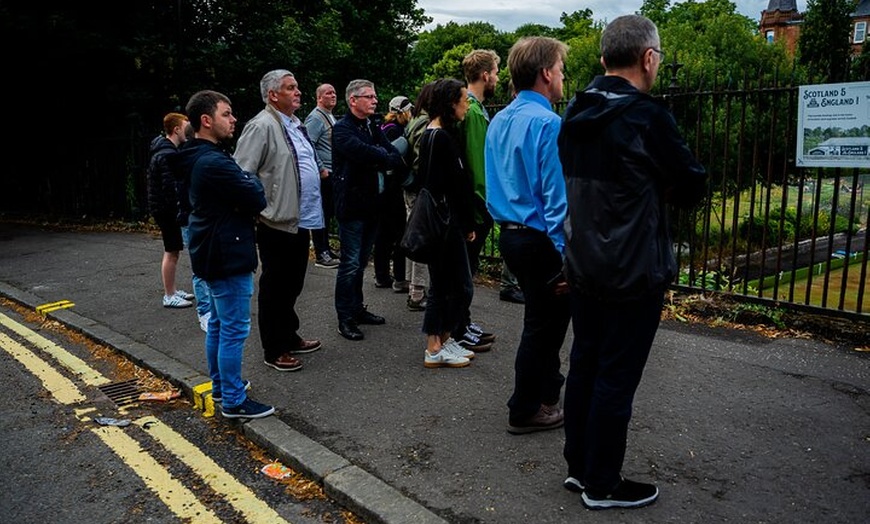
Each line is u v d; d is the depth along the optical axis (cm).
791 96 503
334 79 2078
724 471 310
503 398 402
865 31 6606
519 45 321
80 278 768
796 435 343
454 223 421
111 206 1224
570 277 271
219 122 357
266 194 423
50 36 1171
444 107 412
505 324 545
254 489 323
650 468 315
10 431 388
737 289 605
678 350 468
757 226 1356
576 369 285
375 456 337
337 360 471
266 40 1361
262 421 379
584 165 259
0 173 1395
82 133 1341
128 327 571
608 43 260
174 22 1281
